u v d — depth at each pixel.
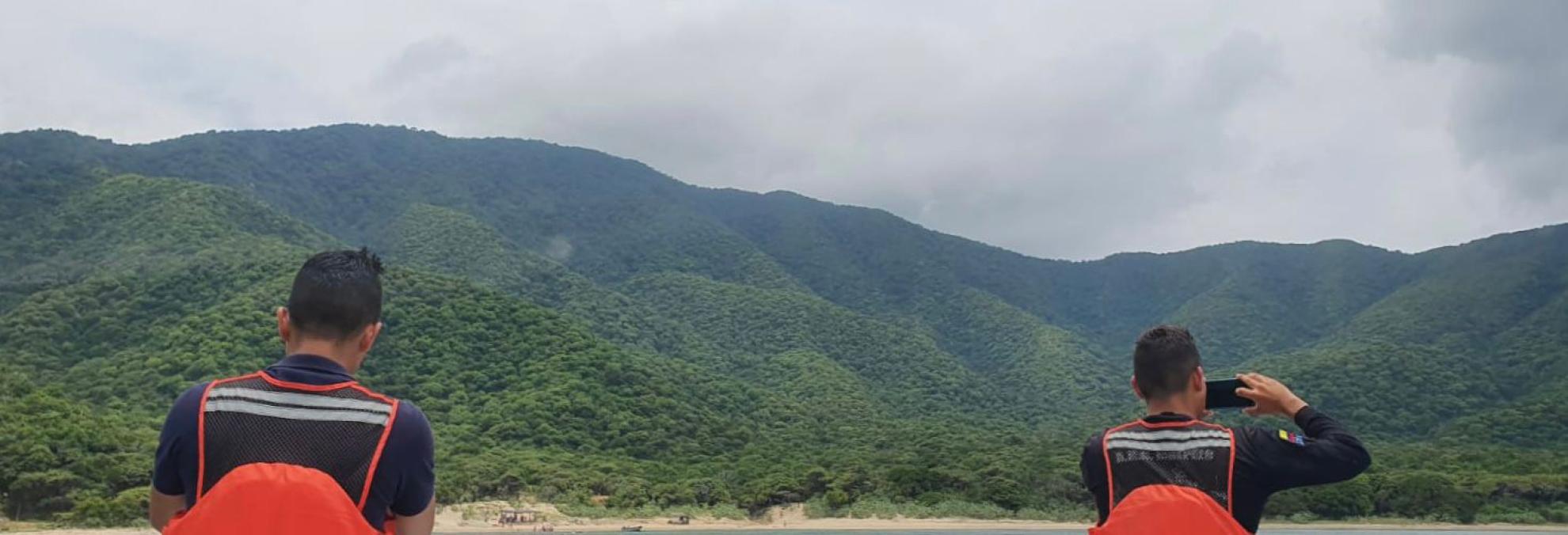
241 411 3.34
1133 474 4.08
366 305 3.64
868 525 86.81
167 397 98.12
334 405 3.39
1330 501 90.69
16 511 63.81
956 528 85.19
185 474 3.35
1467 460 107.19
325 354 3.57
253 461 3.27
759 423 130.75
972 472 97.56
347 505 3.17
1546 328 183.25
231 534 3.03
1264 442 4.02
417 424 3.51
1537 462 103.19
